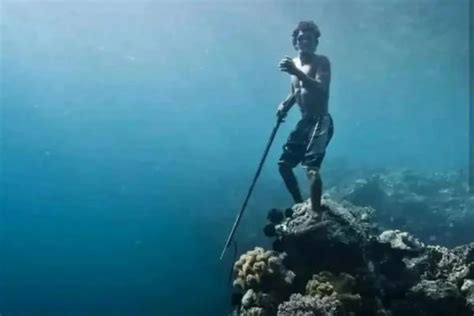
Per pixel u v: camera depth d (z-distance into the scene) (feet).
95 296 55.88
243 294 21.31
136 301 49.29
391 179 69.10
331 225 20.27
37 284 67.31
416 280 21.61
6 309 53.72
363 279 20.12
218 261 53.11
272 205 70.08
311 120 21.79
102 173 209.97
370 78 203.00
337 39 145.89
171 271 57.62
